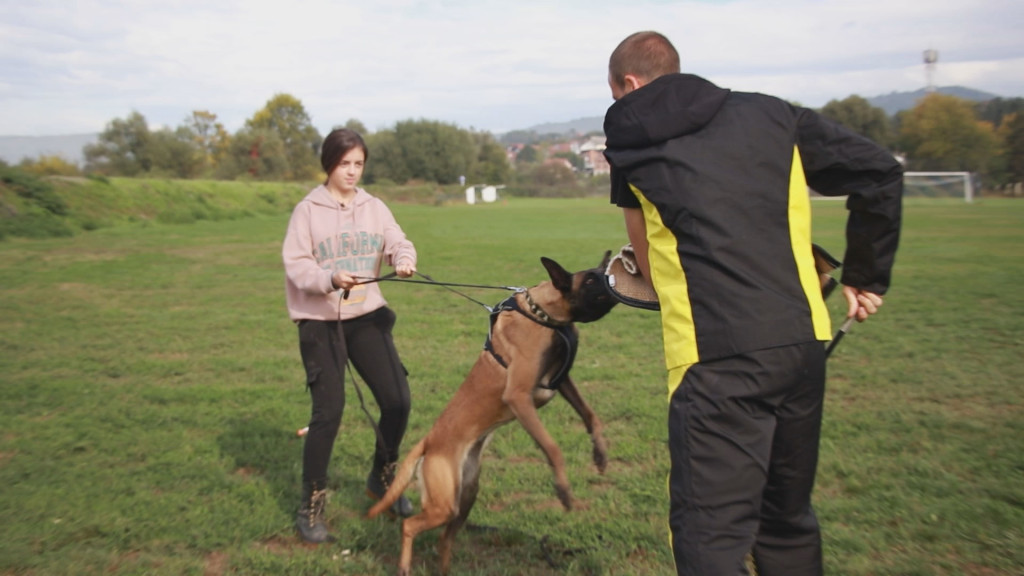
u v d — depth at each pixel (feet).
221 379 22.27
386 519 13.17
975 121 167.94
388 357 13.14
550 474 14.53
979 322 26.68
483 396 11.68
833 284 8.50
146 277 45.39
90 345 26.94
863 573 10.30
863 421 16.48
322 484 12.40
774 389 7.10
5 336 28.48
